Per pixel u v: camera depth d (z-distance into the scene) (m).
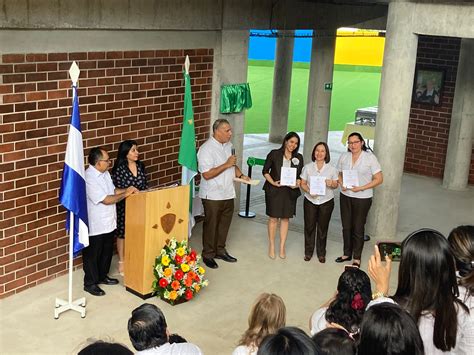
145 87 7.86
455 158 12.23
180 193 6.80
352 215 7.94
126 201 6.71
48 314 6.29
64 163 6.34
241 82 9.44
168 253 6.68
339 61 32.62
